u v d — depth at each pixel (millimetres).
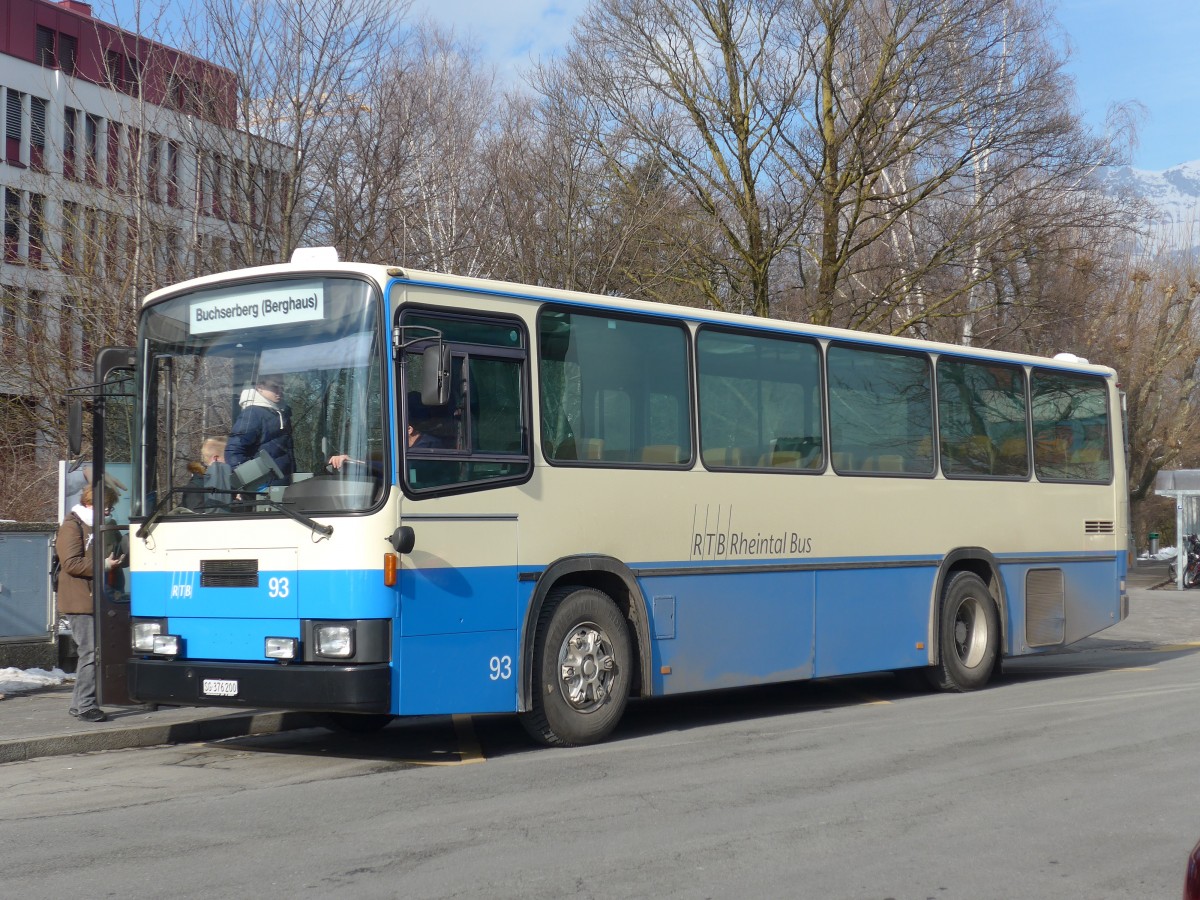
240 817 7730
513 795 8273
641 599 10945
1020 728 11039
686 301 28188
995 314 30156
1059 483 15797
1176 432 44469
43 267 17719
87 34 21047
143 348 10258
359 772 9367
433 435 9508
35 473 18188
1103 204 28688
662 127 27281
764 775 8906
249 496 9516
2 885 6281
